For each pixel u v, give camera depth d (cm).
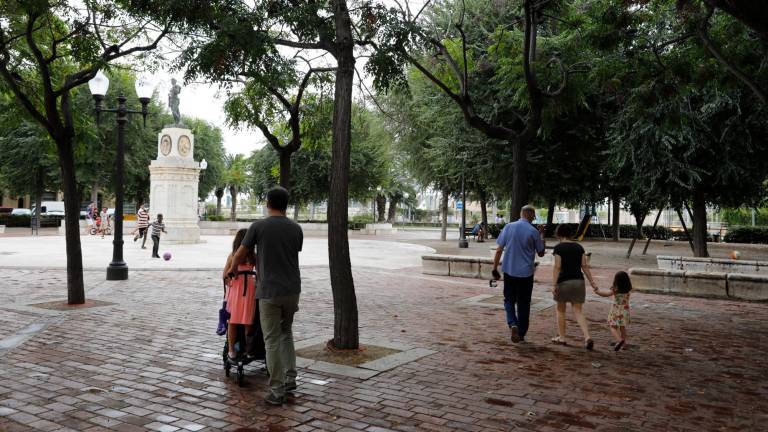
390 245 3089
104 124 3688
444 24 1939
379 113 2584
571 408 521
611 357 716
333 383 589
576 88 1172
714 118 1792
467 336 834
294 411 504
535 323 945
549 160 2153
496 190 2764
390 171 4616
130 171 4078
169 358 681
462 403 532
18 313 961
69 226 1046
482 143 2081
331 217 720
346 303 722
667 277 1345
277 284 521
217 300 1119
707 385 600
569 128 2042
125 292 1210
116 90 3681
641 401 544
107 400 529
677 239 4097
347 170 721
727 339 837
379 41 810
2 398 531
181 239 2627
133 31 1100
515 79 1218
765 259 2330
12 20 1058
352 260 2120
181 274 1529
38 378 596
